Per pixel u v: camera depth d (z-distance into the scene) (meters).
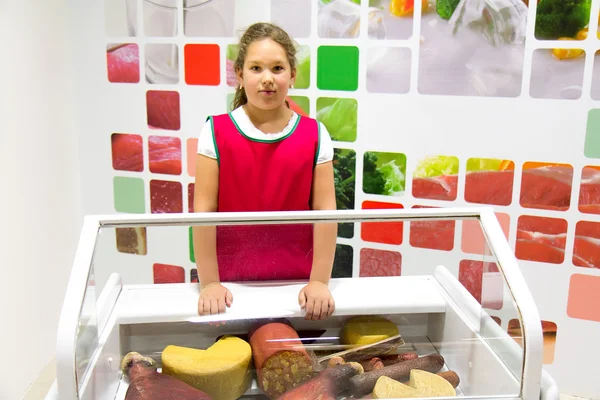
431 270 1.24
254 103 1.35
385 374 1.02
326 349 1.05
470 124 1.92
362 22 1.93
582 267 1.92
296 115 1.43
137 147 2.24
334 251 1.21
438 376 1.03
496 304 1.03
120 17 2.12
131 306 1.09
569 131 1.83
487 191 1.96
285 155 1.37
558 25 1.77
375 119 2.01
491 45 1.84
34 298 2.03
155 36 2.11
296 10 1.97
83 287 0.94
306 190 1.40
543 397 0.96
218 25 2.04
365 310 1.12
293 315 1.10
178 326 1.07
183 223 1.09
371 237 1.28
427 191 2.02
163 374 1.00
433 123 1.96
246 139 1.38
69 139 2.25
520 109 1.86
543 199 1.91
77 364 0.89
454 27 1.86
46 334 2.13
